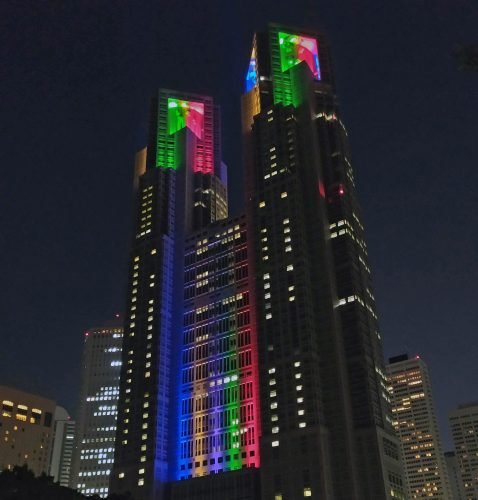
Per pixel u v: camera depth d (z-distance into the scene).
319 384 173.00
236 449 182.12
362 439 165.00
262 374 182.00
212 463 184.75
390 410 182.88
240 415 186.75
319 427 163.38
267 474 165.38
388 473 161.62
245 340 198.62
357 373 175.50
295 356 177.38
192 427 195.38
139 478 187.88
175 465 191.75
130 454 195.00
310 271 193.75
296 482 159.50
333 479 159.75
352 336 181.62
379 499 155.62
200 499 177.62
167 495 185.38
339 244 198.88
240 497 170.88
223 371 198.25
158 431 195.00
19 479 95.62
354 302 186.38
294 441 165.12
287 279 191.75
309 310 183.50
